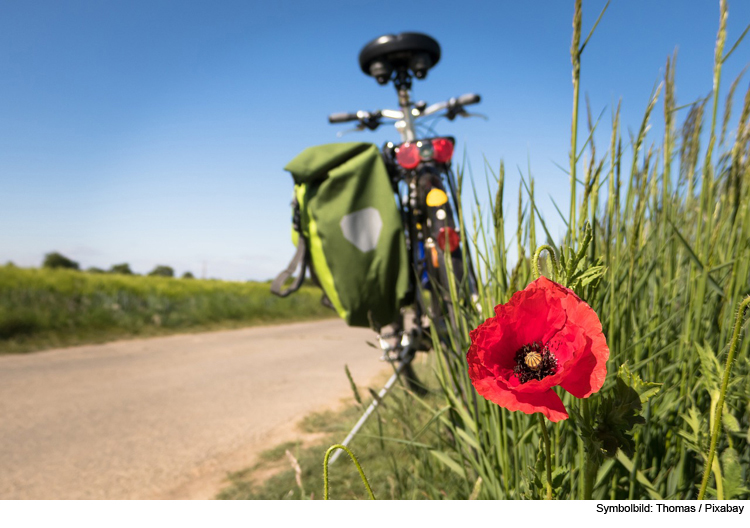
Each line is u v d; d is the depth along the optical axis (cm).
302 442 331
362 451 263
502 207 117
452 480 176
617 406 76
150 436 371
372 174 245
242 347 916
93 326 1089
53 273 1903
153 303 1391
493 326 71
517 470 113
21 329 945
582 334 68
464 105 288
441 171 247
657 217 143
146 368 674
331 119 301
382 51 275
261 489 246
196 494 257
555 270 80
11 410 448
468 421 144
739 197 120
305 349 879
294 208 262
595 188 92
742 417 105
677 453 117
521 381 69
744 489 84
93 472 298
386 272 242
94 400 486
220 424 399
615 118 111
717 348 115
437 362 162
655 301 133
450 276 152
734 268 110
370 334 1159
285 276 263
